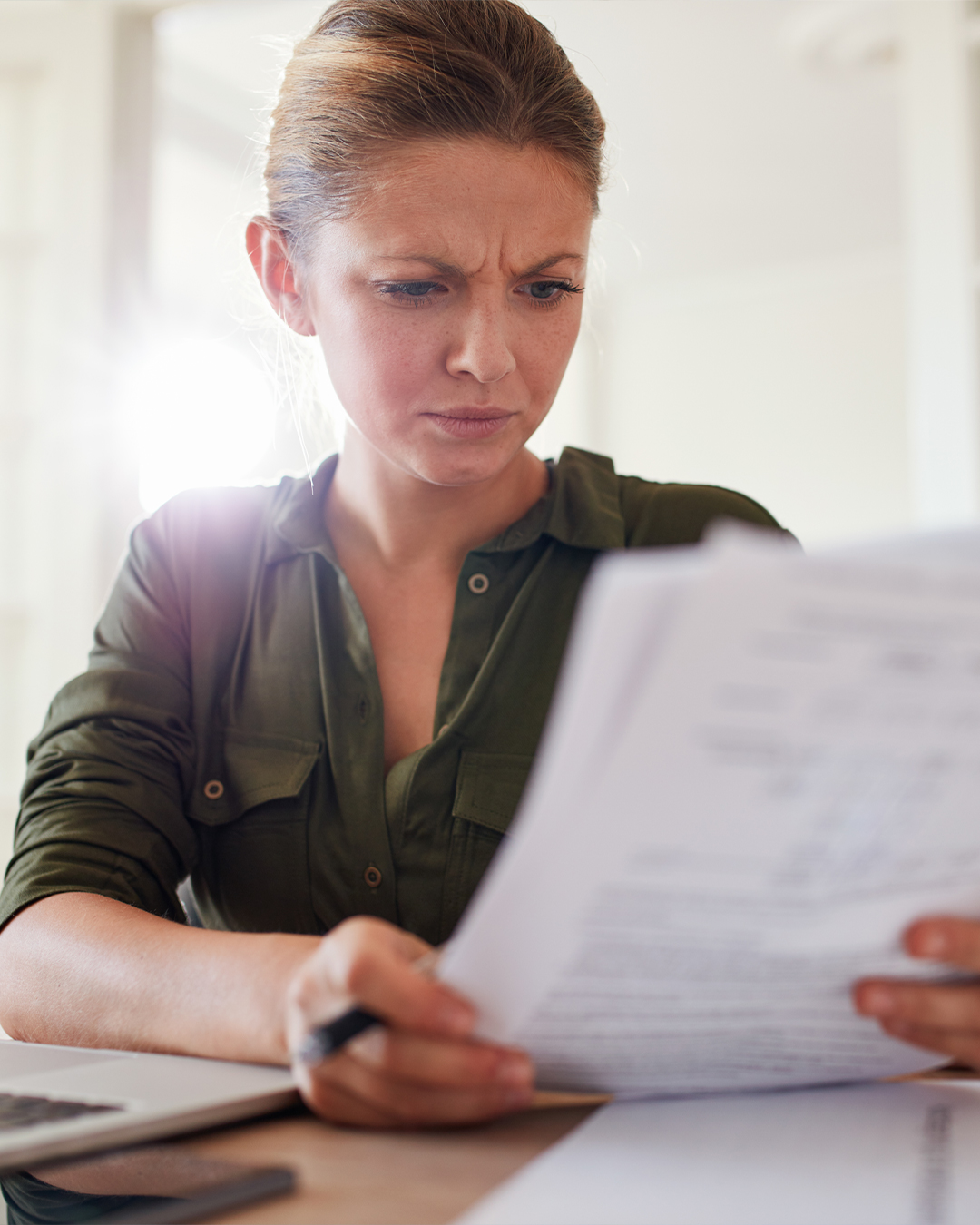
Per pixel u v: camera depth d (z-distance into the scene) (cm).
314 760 95
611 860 42
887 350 569
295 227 89
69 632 234
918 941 50
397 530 98
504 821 91
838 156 461
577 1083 54
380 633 100
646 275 593
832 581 35
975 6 233
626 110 424
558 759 39
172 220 484
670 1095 57
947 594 36
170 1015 63
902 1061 57
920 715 40
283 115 91
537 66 83
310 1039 48
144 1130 47
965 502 226
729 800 41
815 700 38
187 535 107
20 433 241
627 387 621
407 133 79
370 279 82
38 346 242
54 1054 64
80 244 242
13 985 73
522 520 99
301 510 103
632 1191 42
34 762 95
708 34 374
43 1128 46
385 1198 42
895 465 567
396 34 84
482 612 97
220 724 100
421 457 87
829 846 44
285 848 95
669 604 35
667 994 48
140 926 70
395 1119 51
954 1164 45
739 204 506
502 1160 47
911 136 236
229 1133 51
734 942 47
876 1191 42
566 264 84
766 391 593
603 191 112
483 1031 49
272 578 103
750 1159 46
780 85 408
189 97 404
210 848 99
